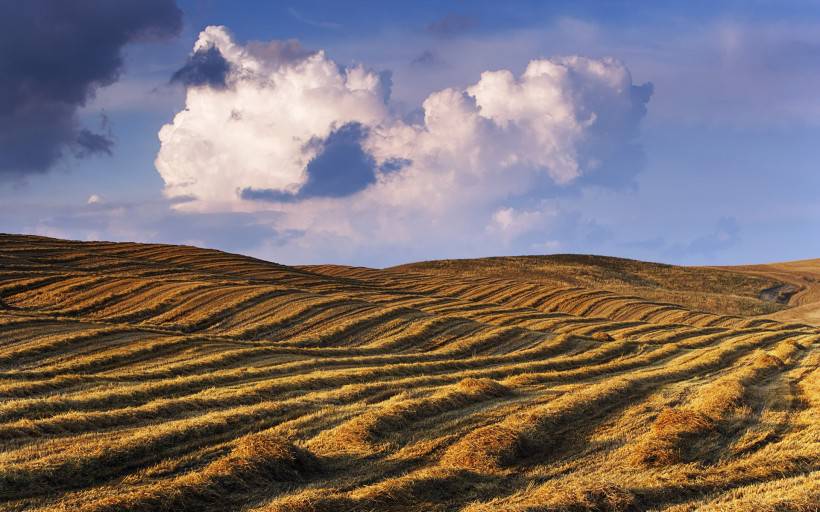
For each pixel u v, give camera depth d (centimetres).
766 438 1903
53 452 1483
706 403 2267
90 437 1627
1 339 3341
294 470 1484
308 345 4159
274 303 4978
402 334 4547
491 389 2406
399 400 2283
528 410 2134
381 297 6494
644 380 2855
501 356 3953
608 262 12812
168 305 4816
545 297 8019
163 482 1326
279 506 1248
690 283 11431
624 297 8288
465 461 1619
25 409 1844
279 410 1980
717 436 1886
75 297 4850
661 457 1658
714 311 9106
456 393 2273
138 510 1211
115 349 3306
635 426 2019
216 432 1744
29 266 5809
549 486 1450
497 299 7925
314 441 1738
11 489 1277
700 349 4581
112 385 2447
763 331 6231
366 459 1634
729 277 11969
